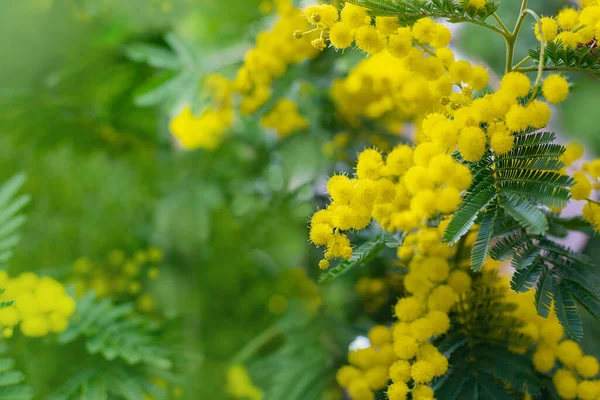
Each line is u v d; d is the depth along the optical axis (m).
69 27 1.09
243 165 1.16
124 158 1.20
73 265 1.00
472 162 0.75
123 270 1.09
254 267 1.24
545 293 0.74
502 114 0.74
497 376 0.77
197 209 1.12
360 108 0.94
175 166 1.20
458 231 0.74
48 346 0.84
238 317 1.19
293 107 0.96
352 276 0.91
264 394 0.91
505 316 0.79
